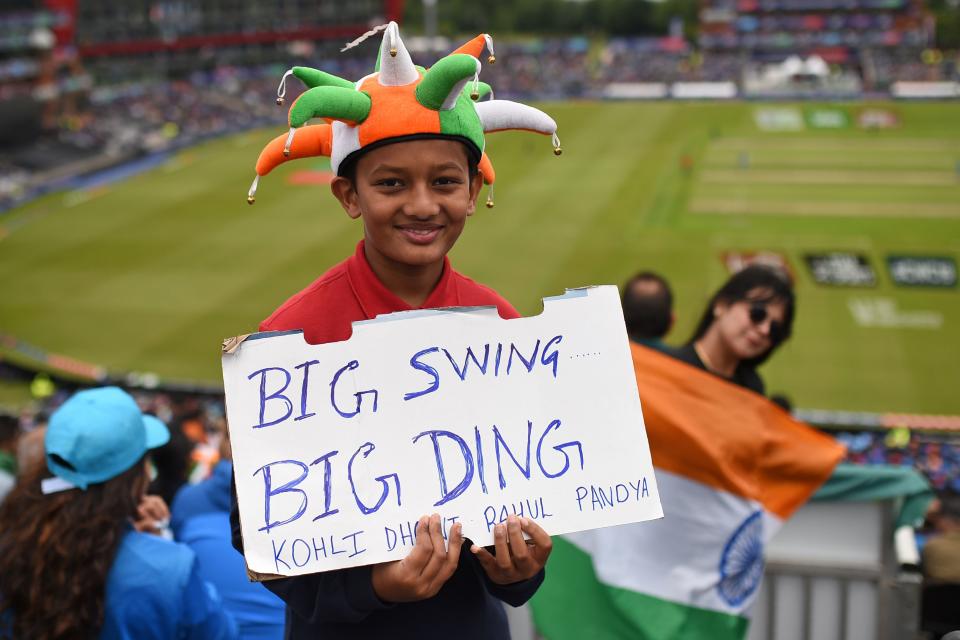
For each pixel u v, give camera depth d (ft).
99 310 121.29
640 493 8.76
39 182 206.59
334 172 8.30
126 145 243.60
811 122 241.55
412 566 8.02
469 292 9.19
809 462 13.87
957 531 15.07
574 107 280.10
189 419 34.73
